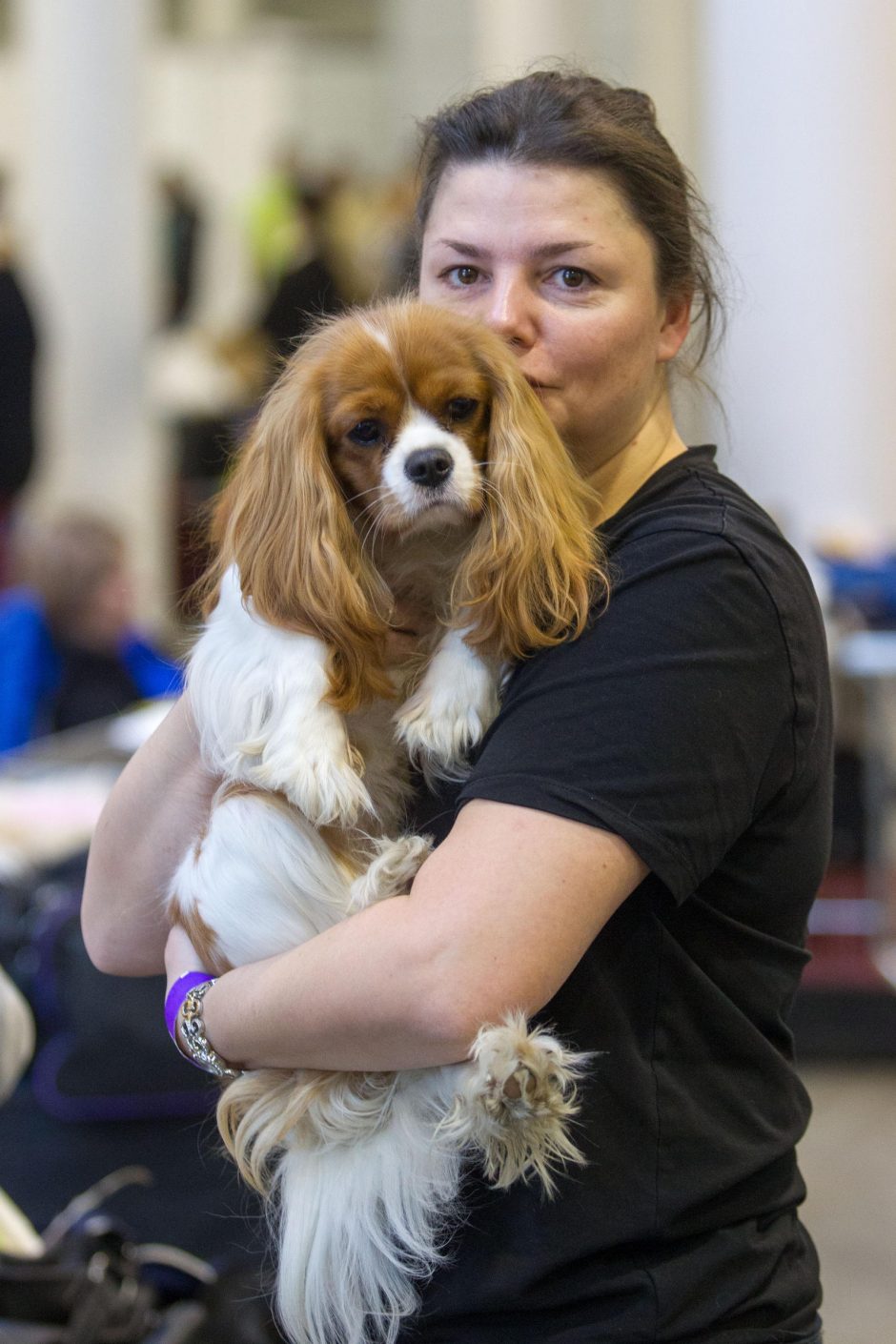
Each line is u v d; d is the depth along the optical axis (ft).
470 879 7.08
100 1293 10.14
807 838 7.88
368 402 8.09
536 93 8.40
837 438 30.01
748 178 30.09
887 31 29.07
